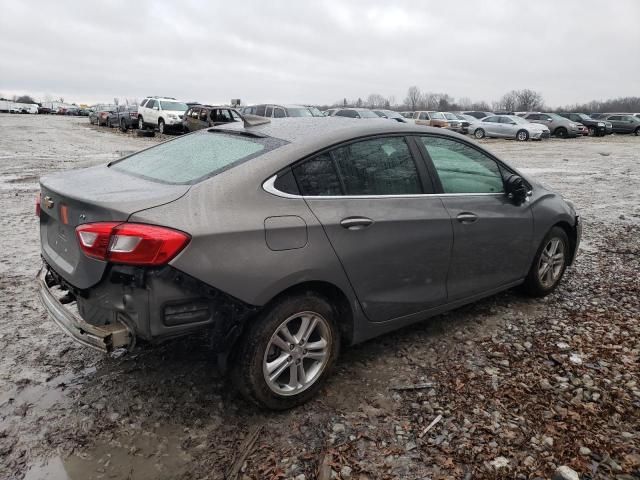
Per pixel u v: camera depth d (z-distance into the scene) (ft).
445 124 100.12
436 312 12.32
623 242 22.20
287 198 9.43
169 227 8.13
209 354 11.75
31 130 94.84
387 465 8.37
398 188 11.19
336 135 10.48
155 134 93.45
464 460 8.50
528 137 95.96
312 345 9.95
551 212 14.84
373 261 10.43
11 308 13.91
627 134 127.34
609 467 8.36
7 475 8.00
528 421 9.50
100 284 8.55
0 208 26.45
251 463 8.39
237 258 8.59
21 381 10.48
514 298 15.51
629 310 14.65
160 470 8.20
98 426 9.20
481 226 12.63
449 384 10.71
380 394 10.36
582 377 10.99
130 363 11.33
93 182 10.01
